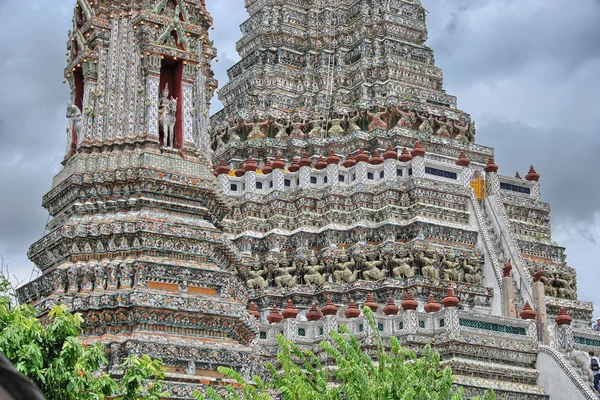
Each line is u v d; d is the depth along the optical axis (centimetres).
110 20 3584
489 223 6112
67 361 2153
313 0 7838
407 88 7131
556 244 6550
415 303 4734
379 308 5553
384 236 5875
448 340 4538
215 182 3550
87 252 3262
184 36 3588
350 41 7612
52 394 2156
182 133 3509
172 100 3534
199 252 3306
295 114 7081
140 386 2573
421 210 5869
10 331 2077
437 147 6806
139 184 3334
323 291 5659
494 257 5816
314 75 7462
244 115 7119
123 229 3238
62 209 3456
